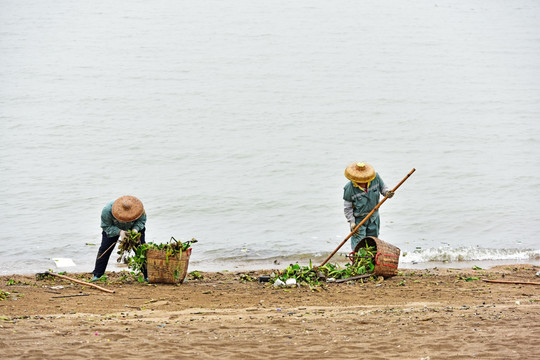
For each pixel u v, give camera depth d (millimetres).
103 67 46344
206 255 16203
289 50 52312
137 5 71062
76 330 7164
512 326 7180
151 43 54406
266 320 7773
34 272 14312
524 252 16125
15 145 28797
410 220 19594
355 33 59031
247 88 41156
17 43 53844
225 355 6215
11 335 6855
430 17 68500
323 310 8516
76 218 19797
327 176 25203
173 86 41344
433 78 44344
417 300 9273
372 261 11250
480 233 18297
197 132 31578
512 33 62406
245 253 16375
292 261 15672
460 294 9711
